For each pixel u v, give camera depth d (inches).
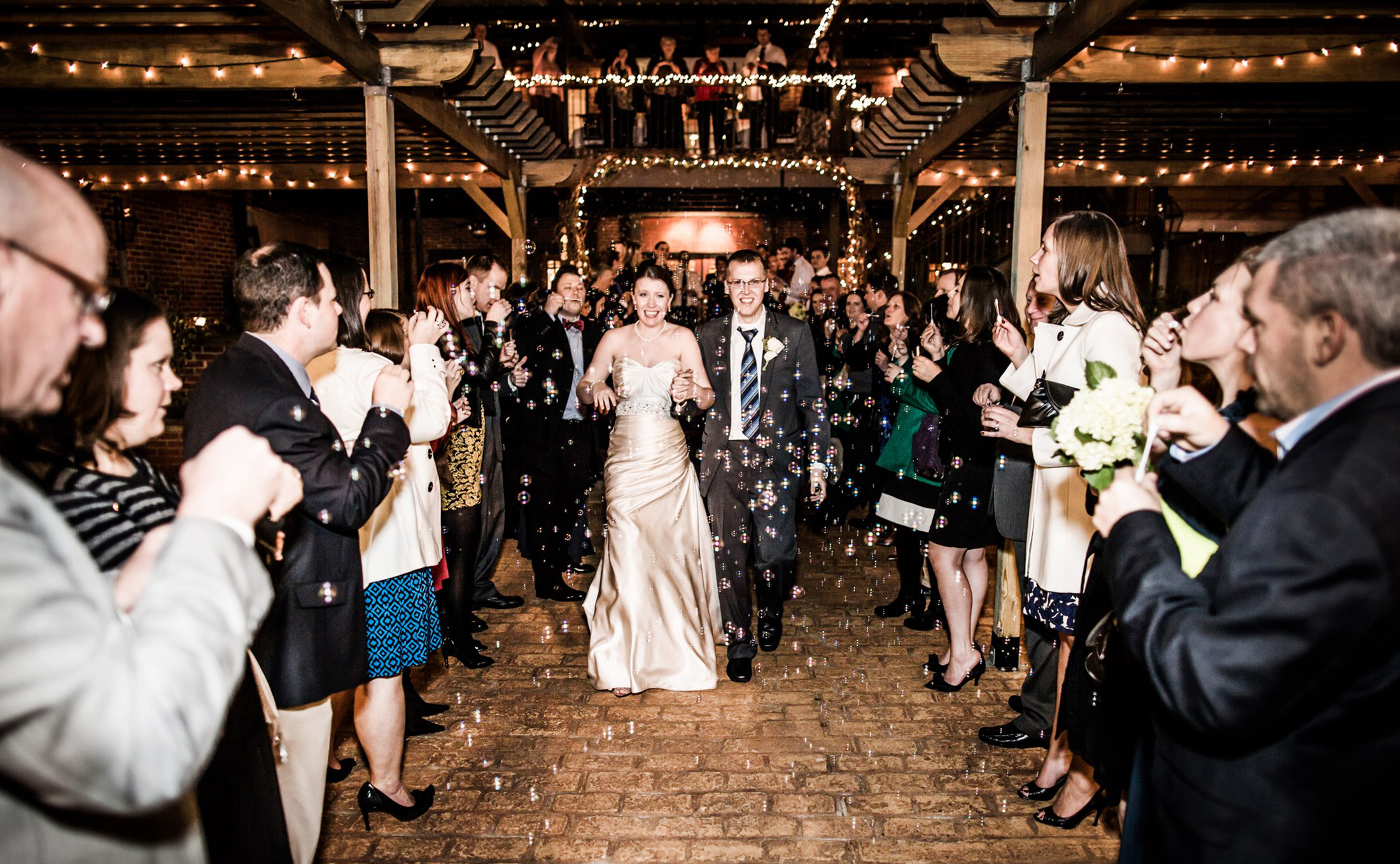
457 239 596.1
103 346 49.0
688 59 573.6
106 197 371.2
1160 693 41.6
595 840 94.7
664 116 453.1
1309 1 156.0
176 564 35.3
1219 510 50.8
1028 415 93.9
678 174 449.7
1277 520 37.7
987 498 127.4
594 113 510.9
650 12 498.9
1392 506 35.2
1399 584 35.1
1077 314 95.0
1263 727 38.2
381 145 184.4
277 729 60.4
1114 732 63.8
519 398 180.7
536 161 354.6
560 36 497.4
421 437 98.7
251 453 39.3
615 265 384.2
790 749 116.4
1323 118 232.8
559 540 190.7
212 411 68.4
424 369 101.3
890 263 343.0
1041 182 164.7
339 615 77.7
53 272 32.9
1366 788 37.9
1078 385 90.9
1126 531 47.2
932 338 132.3
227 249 460.1
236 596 36.2
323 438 70.2
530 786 106.3
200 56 179.9
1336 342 38.6
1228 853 41.4
